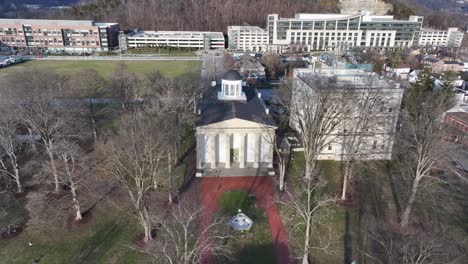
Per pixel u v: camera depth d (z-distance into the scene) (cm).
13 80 12262
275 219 5847
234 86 8625
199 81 13562
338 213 5950
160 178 6844
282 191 6688
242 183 6962
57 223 5594
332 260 4878
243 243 5259
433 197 6353
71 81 13450
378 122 7031
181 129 8456
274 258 4959
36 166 6788
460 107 9344
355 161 6894
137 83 11656
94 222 5647
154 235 5325
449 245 4841
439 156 5138
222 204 6244
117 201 6166
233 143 7700
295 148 8406
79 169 6538
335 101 6838
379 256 4897
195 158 7931
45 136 6538
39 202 5578
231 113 7525
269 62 17325
